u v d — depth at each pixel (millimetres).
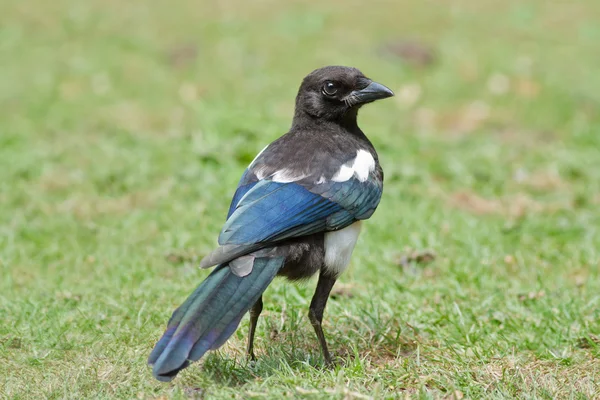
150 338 9352
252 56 24516
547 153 18422
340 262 8773
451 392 8016
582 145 19609
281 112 21094
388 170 16500
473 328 9711
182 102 21906
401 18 27609
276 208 8227
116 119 20828
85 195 15484
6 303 10461
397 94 22547
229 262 7887
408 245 12828
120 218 14375
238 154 16734
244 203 8234
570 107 22016
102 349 9023
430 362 8797
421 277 11758
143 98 22094
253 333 8852
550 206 15445
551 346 9336
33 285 11492
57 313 10109
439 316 10109
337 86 9438
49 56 24297
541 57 25109
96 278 11812
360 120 21031
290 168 8633
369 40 25703
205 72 23578
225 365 8469
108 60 24125
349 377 8172
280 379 8016
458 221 14055
